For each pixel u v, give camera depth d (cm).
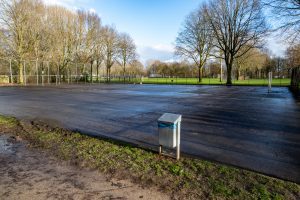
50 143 556
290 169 414
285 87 2906
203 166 413
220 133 654
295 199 311
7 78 3506
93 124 777
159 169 405
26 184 358
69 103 1334
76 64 4191
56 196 324
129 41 5188
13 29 3241
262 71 5897
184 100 1503
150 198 319
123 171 400
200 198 318
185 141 577
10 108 1137
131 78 4472
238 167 423
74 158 461
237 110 1076
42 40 3625
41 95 1834
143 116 923
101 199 316
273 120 842
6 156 476
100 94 1945
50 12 3738
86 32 4328
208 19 3394
